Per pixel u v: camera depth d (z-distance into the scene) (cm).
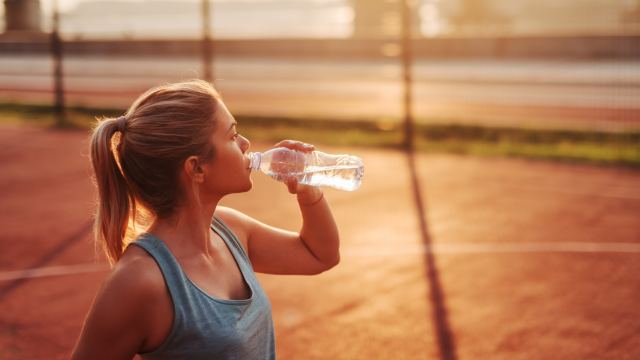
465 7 3038
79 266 573
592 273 556
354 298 502
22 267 571
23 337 437
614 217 729
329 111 1617
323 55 2964
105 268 567
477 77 2191
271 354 187
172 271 166
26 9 2197
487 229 686
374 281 537
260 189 868
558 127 1339
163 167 172
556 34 2584
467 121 1430
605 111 1558
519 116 1507
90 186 887
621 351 419
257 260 209
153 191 173
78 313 475
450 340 434
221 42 3094
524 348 423
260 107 1692
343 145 1195
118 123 176
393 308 484
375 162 1051
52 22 1544
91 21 2509
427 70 2427
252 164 187
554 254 604
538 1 3064
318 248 209
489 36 2716
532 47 2634
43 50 3369
